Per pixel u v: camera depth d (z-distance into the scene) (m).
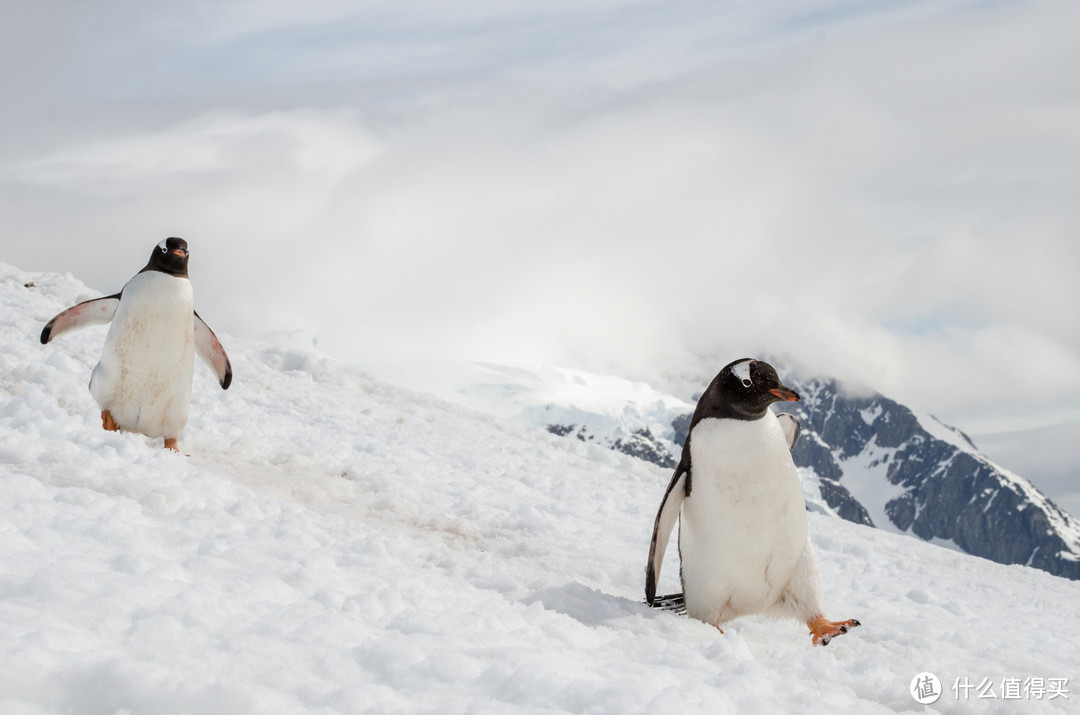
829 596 9.45
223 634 3.37
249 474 9.12
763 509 6.34
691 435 6.59
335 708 2.97
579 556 8.61
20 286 19.62
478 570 6.68
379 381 21.19
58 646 2.90
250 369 18.47
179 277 8.84
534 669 3.44
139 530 4.77
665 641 4.77
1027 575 13.72
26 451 6.53
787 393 6.10
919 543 15.08
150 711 2.72
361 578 4.75
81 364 13.45
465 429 18.03
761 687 4.17
